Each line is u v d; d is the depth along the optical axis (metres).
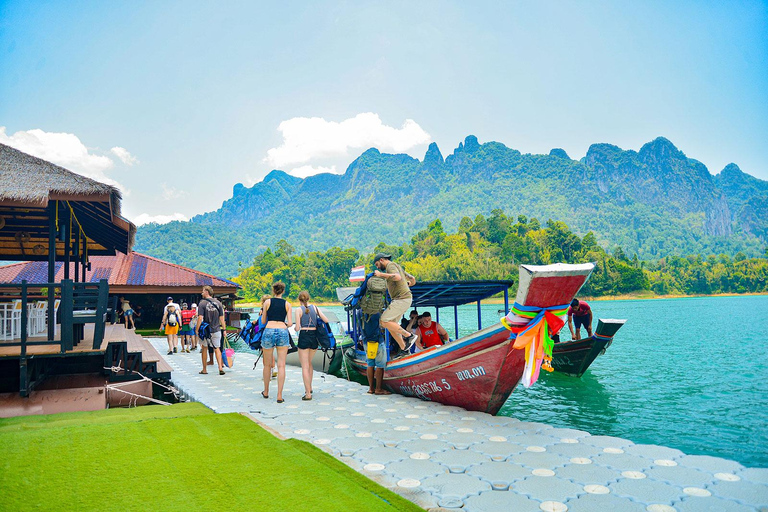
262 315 8.53
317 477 4.18
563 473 4.65
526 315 6.22
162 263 32.59
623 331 32.78
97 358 9.69
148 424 5.86
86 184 8.37
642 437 7.87
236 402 8.06
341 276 189.00
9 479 3.99
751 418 9.02
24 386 7.48
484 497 4.08
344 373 14.34
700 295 184.38
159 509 3.49
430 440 5.76
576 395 11.16
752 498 4.07
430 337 10.33
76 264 13.26
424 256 193.00
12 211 10.78
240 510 3.51
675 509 3.86
